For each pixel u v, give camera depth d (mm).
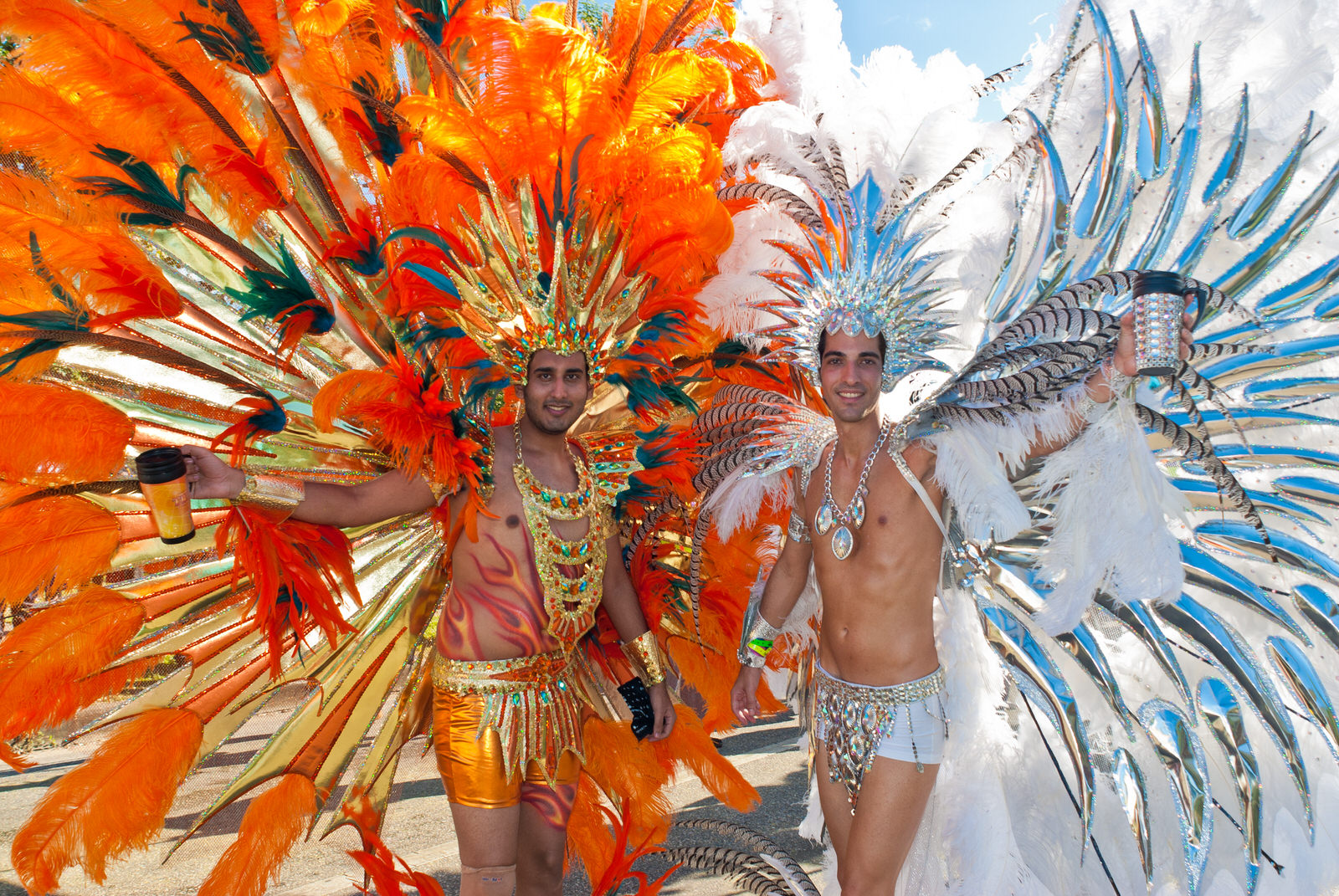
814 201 2662
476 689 2262
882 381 2396
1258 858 2484
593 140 2471
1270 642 2676
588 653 2699
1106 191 2518
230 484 2027
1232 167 2494
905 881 2645
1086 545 2254
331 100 2461
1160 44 2494
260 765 2424
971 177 2521
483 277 2346
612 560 2598
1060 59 2559
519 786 2264
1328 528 2598
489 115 2432
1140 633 2605
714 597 3094
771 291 2820
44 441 2008
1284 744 2486
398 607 2668
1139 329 2098
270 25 2303
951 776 2627
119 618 2256
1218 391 2383
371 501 2232
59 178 2072
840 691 2412
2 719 2068
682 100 2777
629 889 3166
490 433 2383
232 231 2287
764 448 2666
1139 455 2201
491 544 2311
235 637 2488
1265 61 2453
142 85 2113
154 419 2270
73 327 2100
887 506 2387
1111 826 2662
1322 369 2568
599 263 2422
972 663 2547
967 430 2281
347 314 2480
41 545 2096
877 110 2572
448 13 2656
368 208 2578
